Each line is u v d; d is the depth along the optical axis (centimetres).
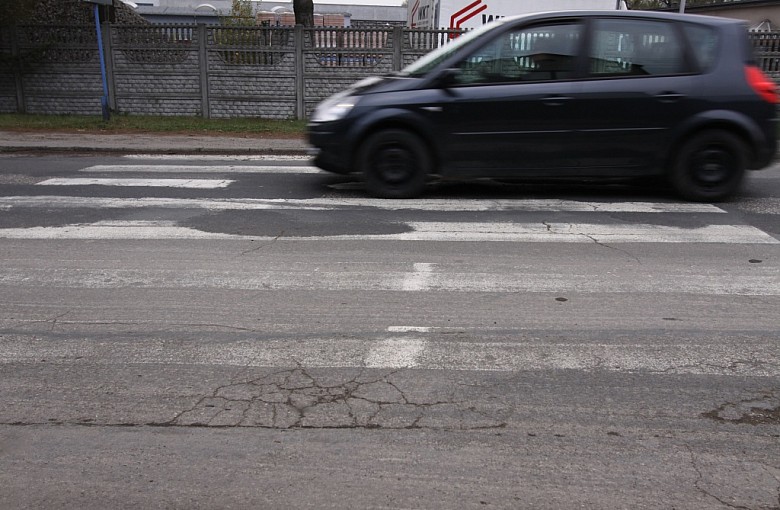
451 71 785
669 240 664
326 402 369
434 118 789
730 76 770
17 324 470
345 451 327
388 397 374
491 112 781
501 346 435
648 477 307
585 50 775
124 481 305
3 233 693
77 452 326
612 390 382
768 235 681
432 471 312
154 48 1730
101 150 1286
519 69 785
